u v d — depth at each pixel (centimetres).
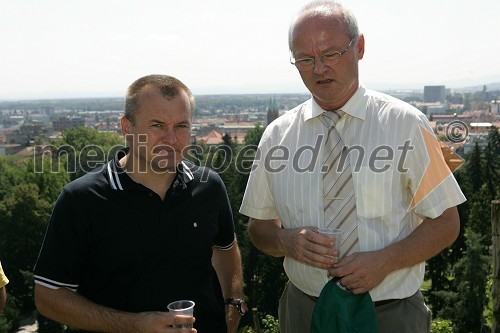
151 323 247
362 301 266
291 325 321
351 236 286
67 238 266
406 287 285
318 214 295
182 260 279
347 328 260
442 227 277
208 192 293
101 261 271
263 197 328
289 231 291
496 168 3722
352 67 282
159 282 273
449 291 2275
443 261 2502
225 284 320
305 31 277
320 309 268
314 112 301
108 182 271
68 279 268
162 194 280
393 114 286
